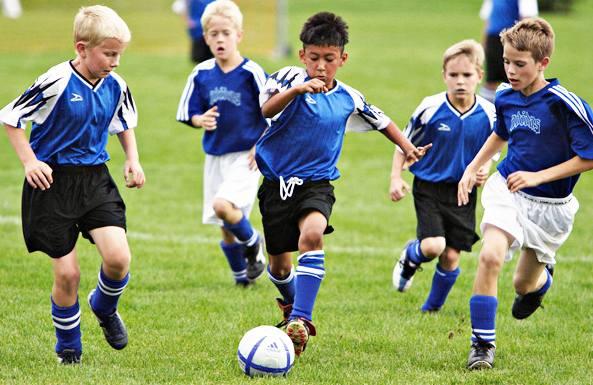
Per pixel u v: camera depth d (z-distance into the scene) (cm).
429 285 2358
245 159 2289
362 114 1734
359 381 1462
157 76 6894
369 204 3575
